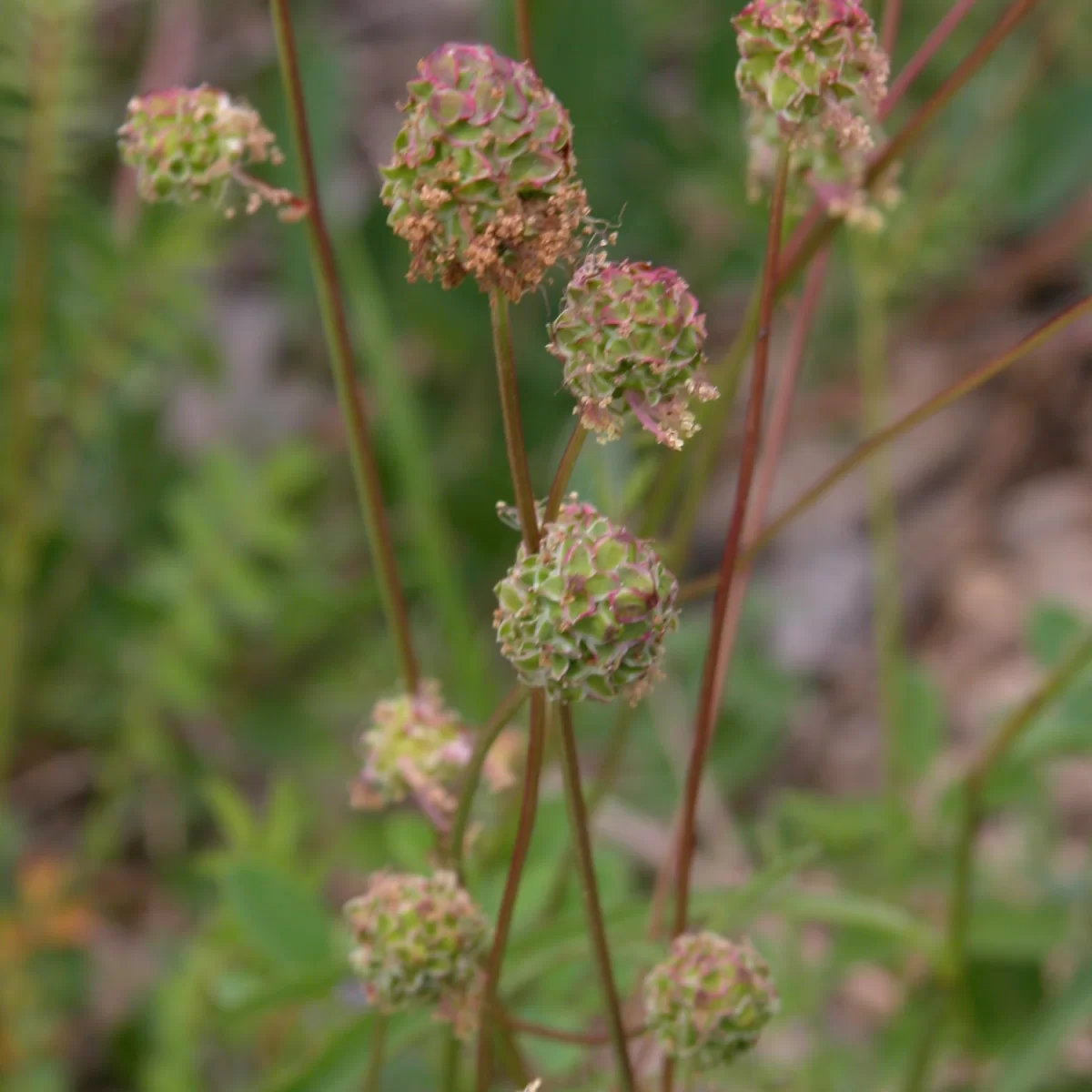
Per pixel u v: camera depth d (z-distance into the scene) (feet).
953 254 2.30
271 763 2.25
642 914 1.30
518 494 1.07
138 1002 1.96
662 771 2.11
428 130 1.04
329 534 2.46
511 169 1.04
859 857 1.75
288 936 1.32
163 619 2.09
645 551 1.05
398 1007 1.16
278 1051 1.62
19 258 1.99
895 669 1.72
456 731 1.21
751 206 2.42
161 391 2.39
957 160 2.39
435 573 1.79
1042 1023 1.36
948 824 1.66
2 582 2.08
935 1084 1.65
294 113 1.18
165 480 2.36
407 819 1.36
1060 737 1.36
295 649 2.22
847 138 1.10
